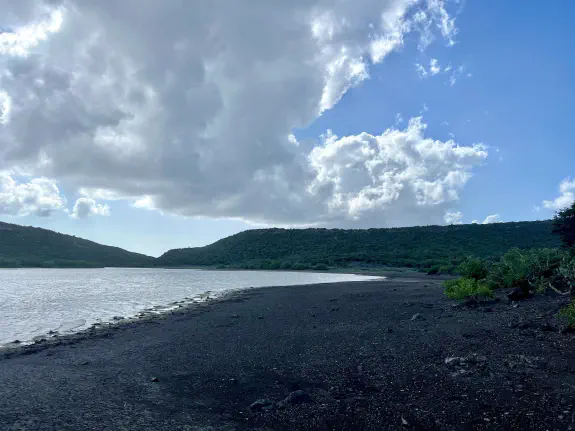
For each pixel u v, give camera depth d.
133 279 54.12
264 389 6.64
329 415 5.44
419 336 9.79
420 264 79.94
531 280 16.59
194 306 20.75
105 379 7.36
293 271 85.00
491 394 5.78
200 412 5.67
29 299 25.50
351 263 90.88
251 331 12.18
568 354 7.24
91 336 12.12
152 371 7.91
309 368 7.73
